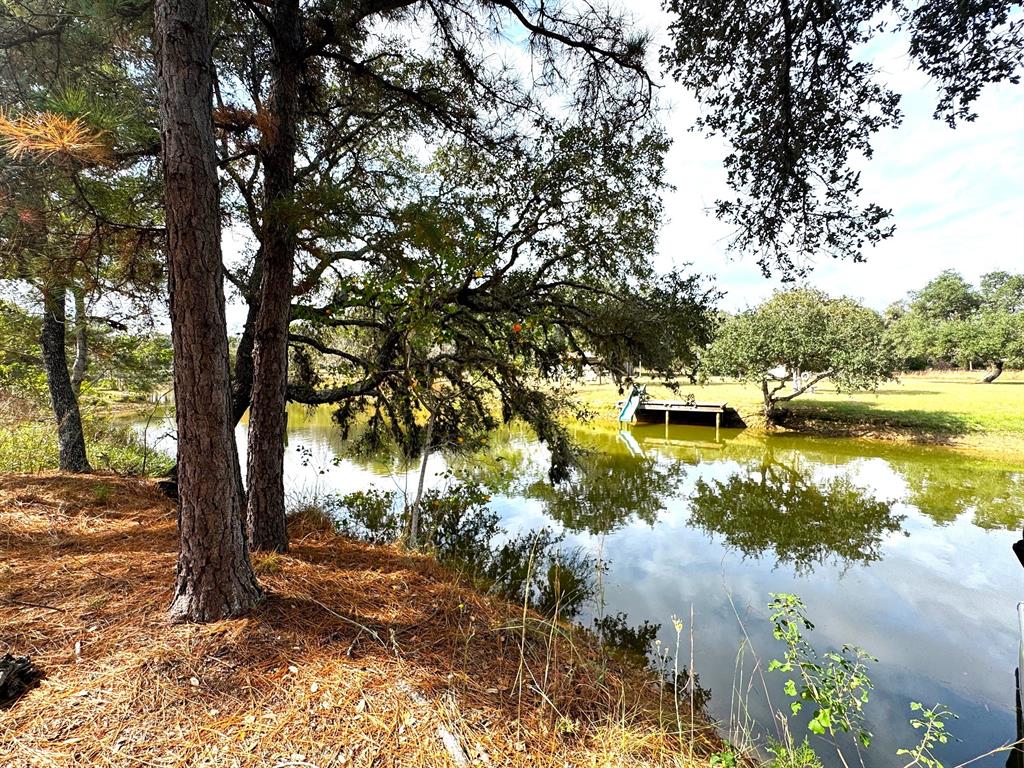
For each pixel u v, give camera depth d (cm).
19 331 717
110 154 216
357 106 443
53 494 455
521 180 559
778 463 1249
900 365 1520
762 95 273
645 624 440
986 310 4094
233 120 317
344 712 187
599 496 931
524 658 268
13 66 341
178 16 203
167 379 1005
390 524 645
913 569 590
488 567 545
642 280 642
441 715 195
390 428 787
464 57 398
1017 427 1342
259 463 360
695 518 810
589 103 407
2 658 181
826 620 460
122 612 233
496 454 1188
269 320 353
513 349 653
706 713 299
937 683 368
